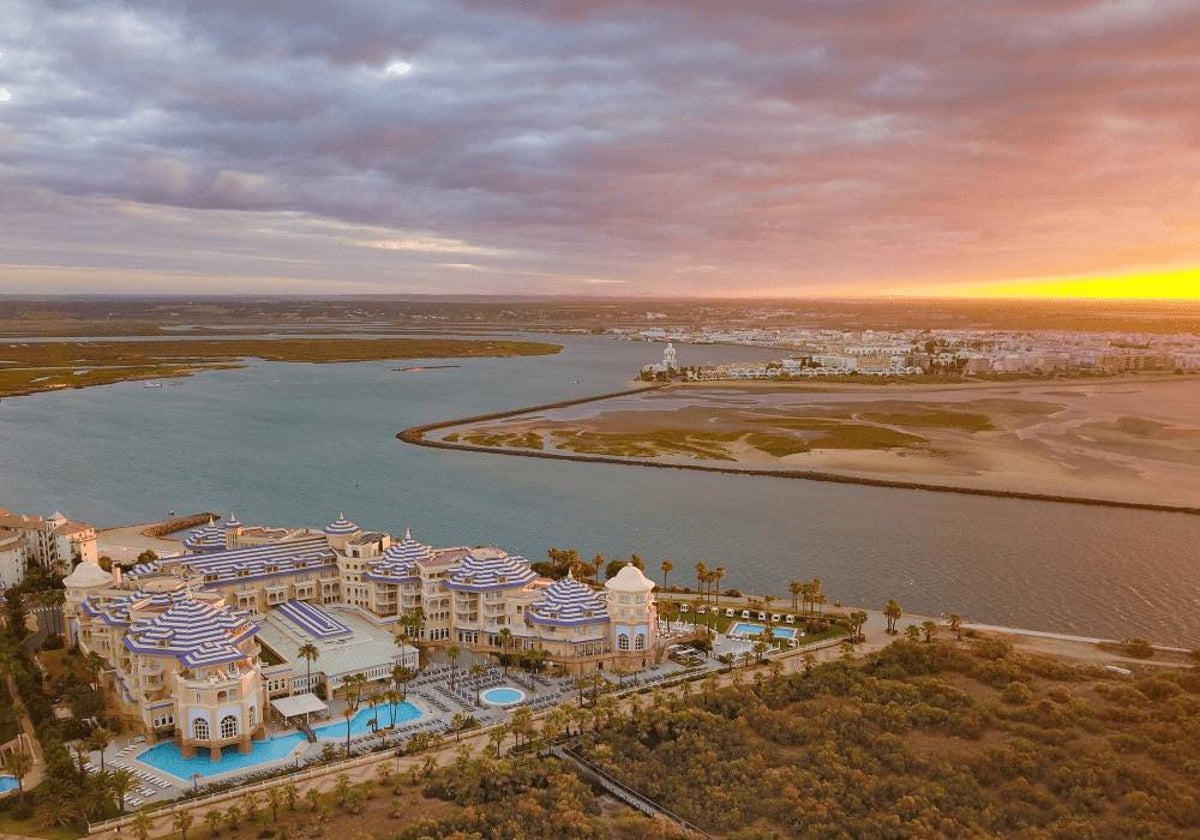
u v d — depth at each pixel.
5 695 198.38
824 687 194.62
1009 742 166.50
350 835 144.50
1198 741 164.50
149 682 183.00
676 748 170.50
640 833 144.00
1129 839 138.88
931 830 141.75
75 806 151.50
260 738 180.75
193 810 154.25
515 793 157.12
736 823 147.38
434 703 196.75
